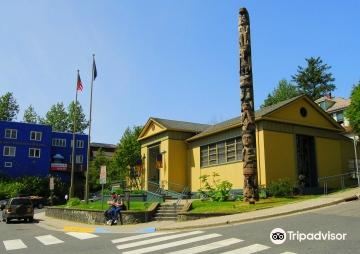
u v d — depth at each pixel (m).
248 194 22.12
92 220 26.20
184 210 22.45
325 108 58.16
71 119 94.88
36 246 15.16
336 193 24.91
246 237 13.35
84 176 74.12
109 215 24.11
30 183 62.62
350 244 11.13
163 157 36.75
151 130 39.59
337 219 15.30
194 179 35.38
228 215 19.41
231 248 11.81
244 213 19.22
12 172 67.12
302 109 30.69
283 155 28.72
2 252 13.78
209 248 12.09
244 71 23.05
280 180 26.33
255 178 22.23
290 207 19.16
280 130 29.05
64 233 19.95
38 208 56.81
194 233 15.61
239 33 23.62
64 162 74.75
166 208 24.58
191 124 40.28
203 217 20.33
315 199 21.44
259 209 20.06
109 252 12.78
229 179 31.03
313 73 76.69
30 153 69.19
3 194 59.81
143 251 12.53
